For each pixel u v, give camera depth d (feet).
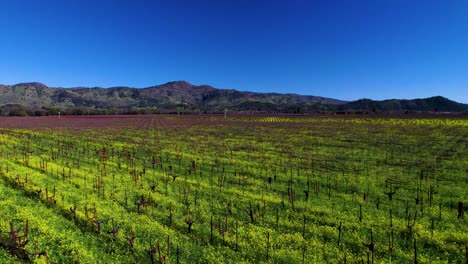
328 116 415.64
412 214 62.44
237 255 48.55
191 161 114.42
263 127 258.98
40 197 71.46
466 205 66.64
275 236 53.88
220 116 461.78
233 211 65.26
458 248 49.52
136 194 75.56
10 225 50.44
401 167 102.06
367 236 53.72
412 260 46.68
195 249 50.06
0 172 92.32
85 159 119.24
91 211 63.72
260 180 88.63
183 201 70.95
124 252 49.08
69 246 49.06
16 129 245.24
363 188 79.20
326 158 118.32
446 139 168.55
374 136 184.14
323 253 48.57
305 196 74.33
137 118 419.13
